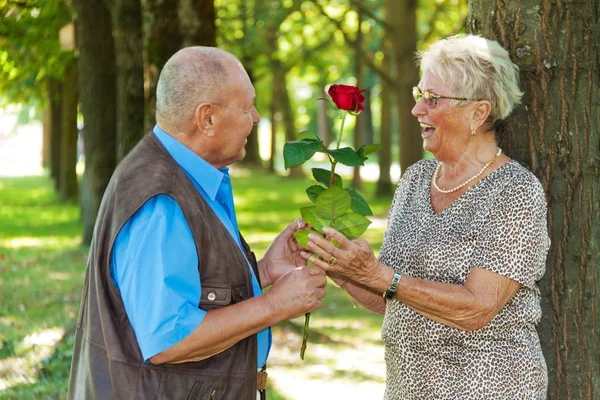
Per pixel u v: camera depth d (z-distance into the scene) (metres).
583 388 2.95
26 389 5.15
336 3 20.23
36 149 57.16
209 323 2.22
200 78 2.33
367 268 2.37
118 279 2.26
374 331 7.04
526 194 2.40
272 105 30.78
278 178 29.09
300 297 2.31
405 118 14.73
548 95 2.84
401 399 2.59
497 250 2.38
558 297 2.91
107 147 11.07
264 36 18.75
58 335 6.39
